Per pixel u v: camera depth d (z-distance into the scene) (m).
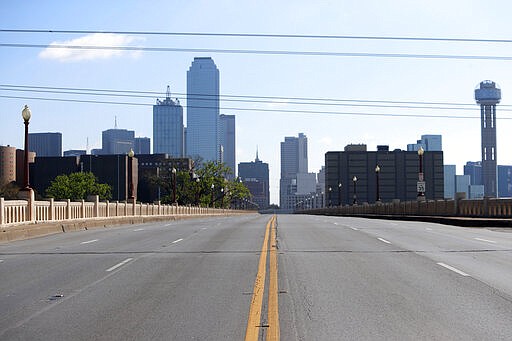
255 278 14.40
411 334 8.91
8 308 11.20
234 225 40.03
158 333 9.14
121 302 11.66
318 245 22.72
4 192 90.81
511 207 38.72
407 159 148.75
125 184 154.88
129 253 20.31
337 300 11.59
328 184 151.12
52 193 126.88
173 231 33.00
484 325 9.49
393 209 65.69
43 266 17.03
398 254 19.45
